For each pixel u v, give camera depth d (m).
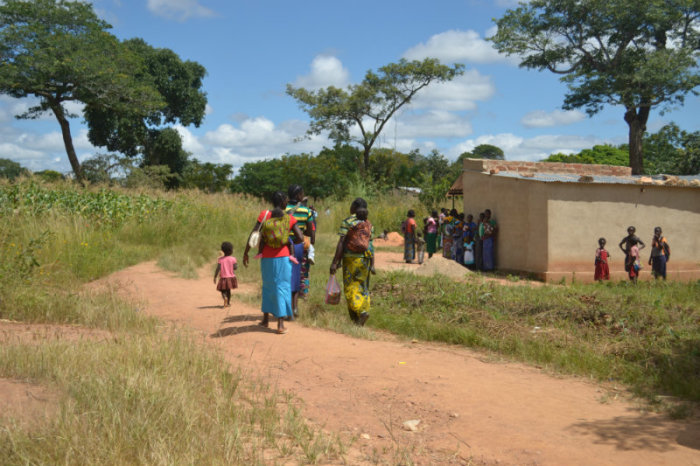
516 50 34.91
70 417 3.46
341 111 43.00
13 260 9.49
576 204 14.21
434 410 4.59
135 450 3.27
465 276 13.04
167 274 12.58
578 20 33.41
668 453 3.62
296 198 9.12
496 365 6.20
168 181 51.12
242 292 10.70
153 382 4.31
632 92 30.84
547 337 7.23
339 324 7.84
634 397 5.05
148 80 46.34
